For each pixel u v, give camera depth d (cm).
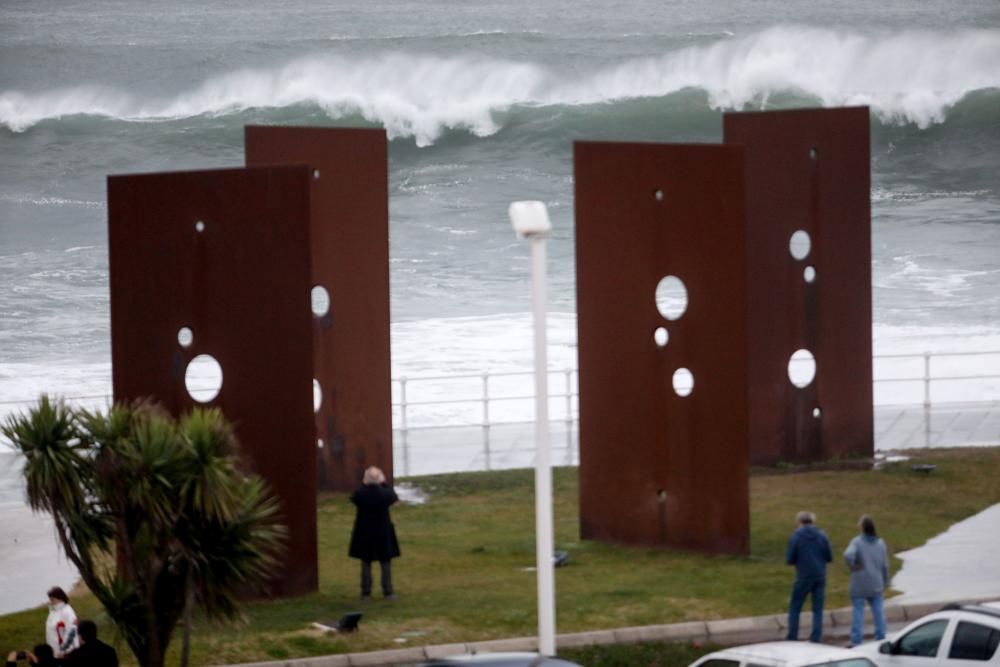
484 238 15675
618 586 5700
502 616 5319
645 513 6262
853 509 6806
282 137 7200
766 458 7650
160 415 5028
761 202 7569
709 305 6069
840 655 3906
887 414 8825
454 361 10456
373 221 7300
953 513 6744
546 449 4306
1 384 10288
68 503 4622
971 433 8312
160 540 4628
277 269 5688
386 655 4944
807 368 10200
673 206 6100
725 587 5650
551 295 13062
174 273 5738
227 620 4722
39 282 14125
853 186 7612
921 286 12912
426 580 5900
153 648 4681
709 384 6094
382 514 5641
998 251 14388
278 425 5700
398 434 8656
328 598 5675
